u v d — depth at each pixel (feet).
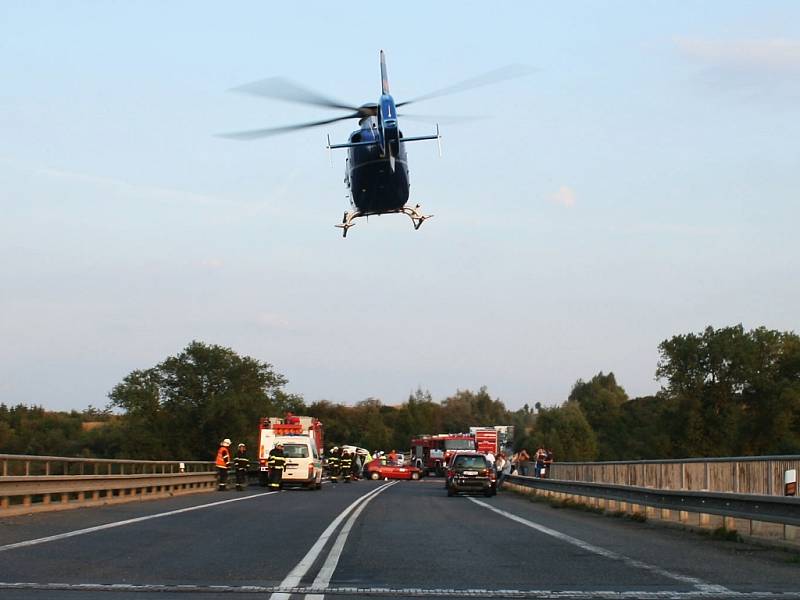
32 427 312.91
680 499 62.69
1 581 34.32
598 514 84.69
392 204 108.99
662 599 32.42
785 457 52.11
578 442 458.91
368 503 98.73
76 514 71.20
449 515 79.15
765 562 43.57
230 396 292.61
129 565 40.09
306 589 33.86
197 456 297.33
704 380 295.69
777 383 289.33
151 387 297.12
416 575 38.32
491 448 276.41
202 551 46.39
